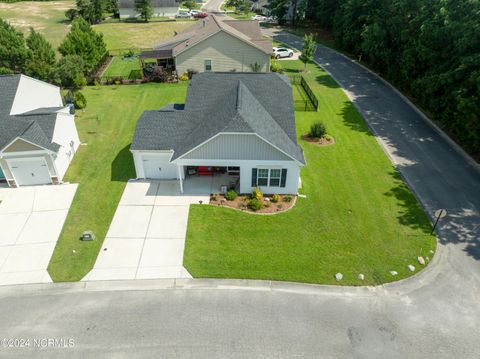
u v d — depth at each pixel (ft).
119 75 147.33
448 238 63.98
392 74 131.54
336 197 74.49
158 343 46.80
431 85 98.27
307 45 145.69
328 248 61.82
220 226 66.64
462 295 53.78
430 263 59.11
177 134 78.07
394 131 100.53
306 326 49.06
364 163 86.12
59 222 67.97
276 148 68.80
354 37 162.61
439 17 101.30
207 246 62.28
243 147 69.36
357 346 46.55
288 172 72.28
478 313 51.13
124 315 50.55
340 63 161.68
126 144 94.99
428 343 47.09
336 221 67.87
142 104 119.55
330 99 121.80
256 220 68.13
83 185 78.48
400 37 125.39
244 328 48.73
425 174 81.71
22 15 270.87
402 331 48.55
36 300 52.90
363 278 56.08
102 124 105.91
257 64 140.87
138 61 165.07
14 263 59.16
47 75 132.36
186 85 136.46
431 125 103.55
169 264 58.80
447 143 94.12
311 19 244.22
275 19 255.70
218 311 51.06
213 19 163.32
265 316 50.39
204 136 70.44
